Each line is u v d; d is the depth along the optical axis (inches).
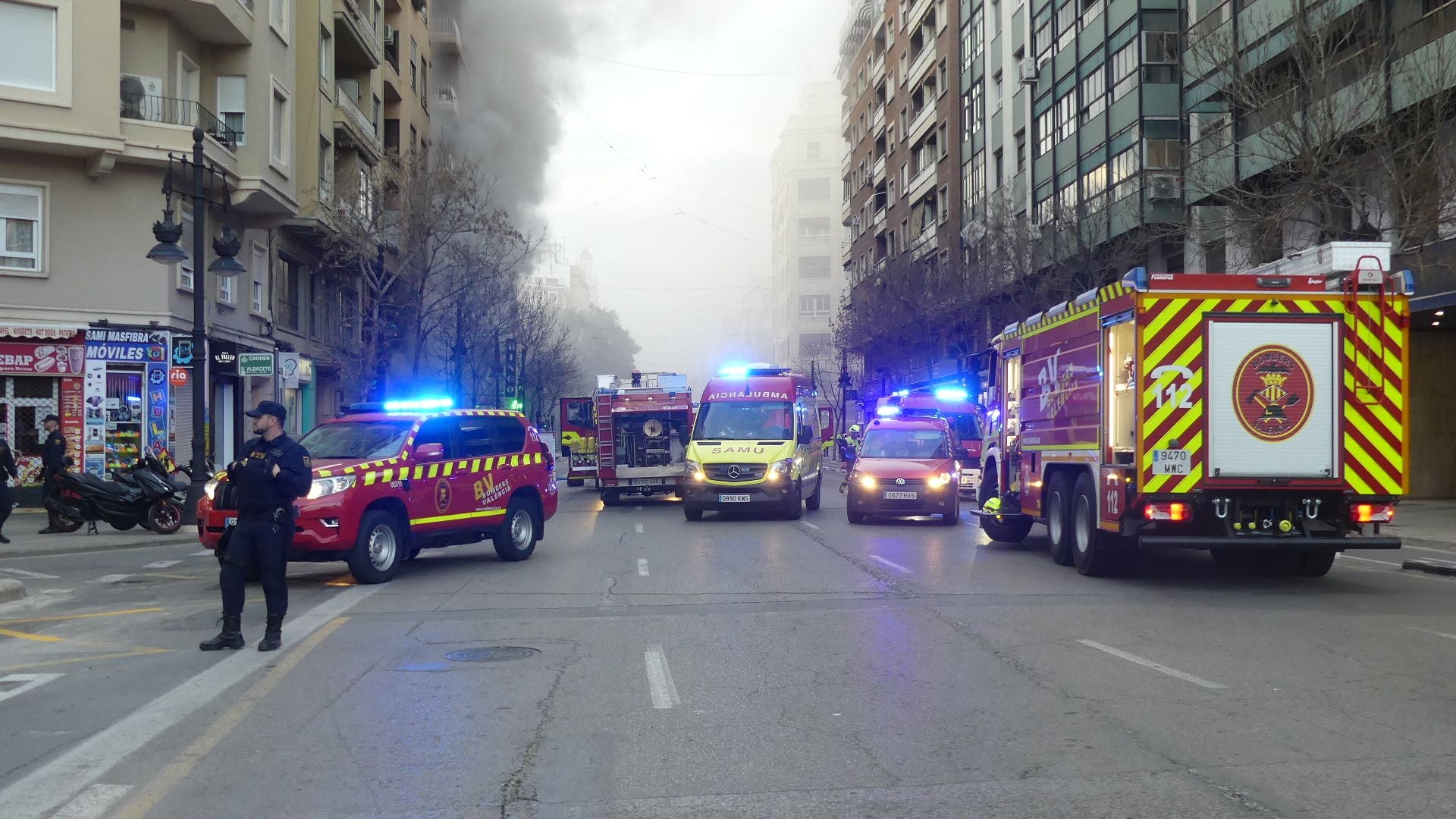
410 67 1956.2
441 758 229.9
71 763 229.3
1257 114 808.3
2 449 703.1
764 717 260.1
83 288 977.5
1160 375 474.9
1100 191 1264.8
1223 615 406.9
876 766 220.5
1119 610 419.8
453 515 560.7
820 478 1034.1
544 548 682.8
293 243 1363.2
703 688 291.4
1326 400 479.2
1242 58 832.3
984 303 1459.2
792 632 372.5
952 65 2000.5
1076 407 541.3
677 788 208.5
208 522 503.5
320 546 488.4
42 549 670.5
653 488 1084.5
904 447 885.2
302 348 1428.4
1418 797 197.3
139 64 1012.5
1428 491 989.8
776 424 918.4
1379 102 709.3
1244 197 865.5
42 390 977.5
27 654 354.6
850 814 192.4
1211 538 470.0
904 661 324.2
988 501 673.6
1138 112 1171.3
